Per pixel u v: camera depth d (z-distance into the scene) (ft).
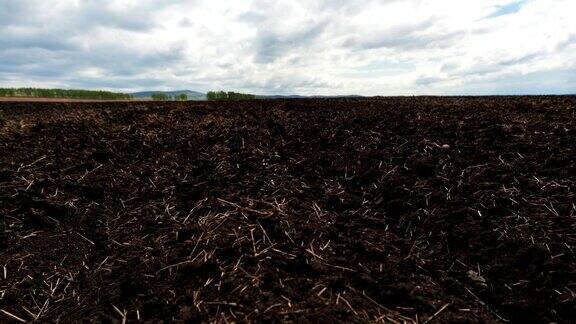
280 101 29.76
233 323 6.46
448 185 11.10
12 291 8.23
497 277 7.89
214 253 8.51
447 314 6.88
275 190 11.64
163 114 21.75
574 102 20.43
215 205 10.81
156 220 10.64
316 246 8.77
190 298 7.24
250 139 16.10
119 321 7.02
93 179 12.94
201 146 15.74
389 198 11.05
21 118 20.88
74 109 26.27
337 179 12.33
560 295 7.15
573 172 10.77
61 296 8.16
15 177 12.60
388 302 7.17
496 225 9.22
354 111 20.35
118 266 8.84
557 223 8.99
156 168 13.92
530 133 13.85
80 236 10.25
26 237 10.02
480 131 14.44
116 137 16.63
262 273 7.72
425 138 14.46
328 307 6.77
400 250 8.93
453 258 8.61
